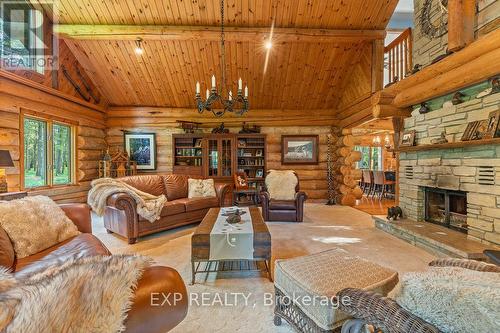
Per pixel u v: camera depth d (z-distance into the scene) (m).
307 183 6.74
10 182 3.84
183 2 4.31
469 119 2.88
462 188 2.95
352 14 4.50
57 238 2.10
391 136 9.38
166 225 3.86
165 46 5.06
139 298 0.79
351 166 6.32
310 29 4.66
